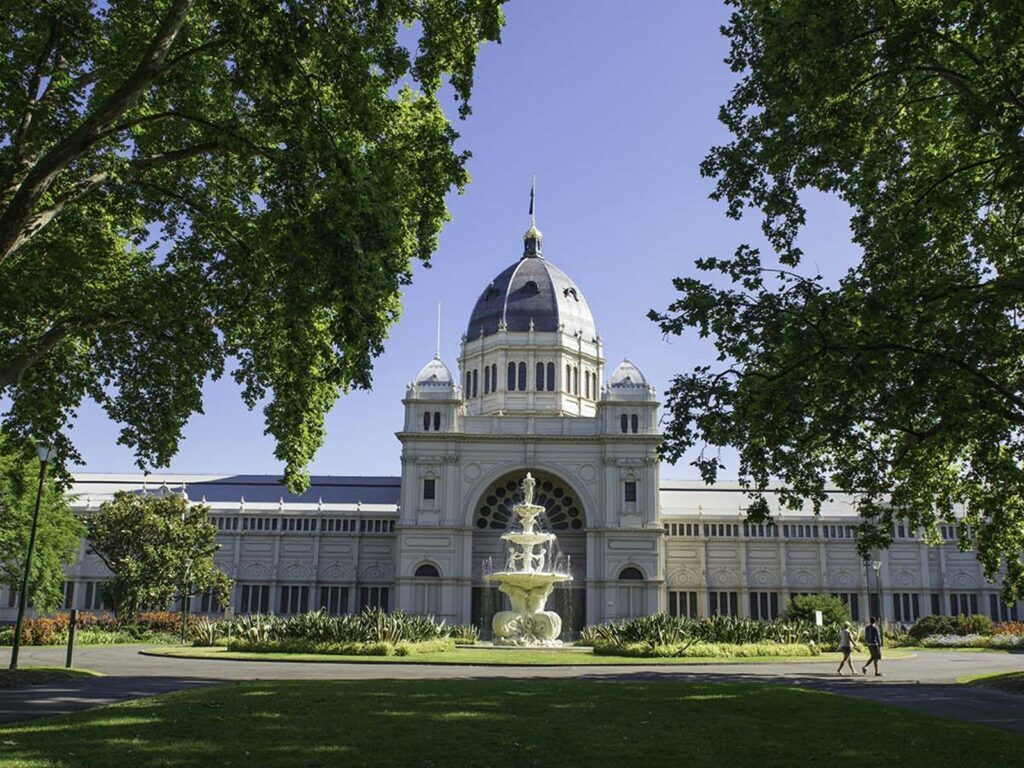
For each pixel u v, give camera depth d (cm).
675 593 9706
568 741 1606
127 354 3531
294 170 2488
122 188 3041
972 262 2605
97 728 1706
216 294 3231
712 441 2331
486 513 9462
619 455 9156
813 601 8188
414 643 4900
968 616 8475
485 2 2627
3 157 2633
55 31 2602
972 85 2198
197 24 2792
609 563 8900
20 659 4419
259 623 5012
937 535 3262
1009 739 1723
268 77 2394
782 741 1652
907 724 1873
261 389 3591
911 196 2583
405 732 1672
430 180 2886
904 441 2645
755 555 9825
